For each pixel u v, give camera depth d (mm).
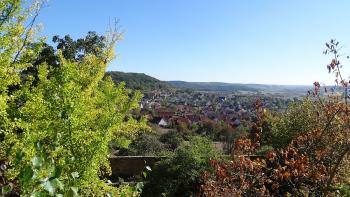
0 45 6371
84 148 5801
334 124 9586
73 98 5840
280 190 10336
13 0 6539
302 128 18688
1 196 2693
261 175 8523
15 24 6695
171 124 62219
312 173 8195
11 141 4660
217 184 8953
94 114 7113
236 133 44531
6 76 6332
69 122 5535
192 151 15289
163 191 14648
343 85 7648
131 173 17797
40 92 5961
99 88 8422
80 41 22000
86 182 5633
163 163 15453
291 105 20781
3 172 3291
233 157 8977
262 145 19953
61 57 7660
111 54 10125
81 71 8305
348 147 6797
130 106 8141
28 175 2195
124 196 3537
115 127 7125
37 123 5391
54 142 3186
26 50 7008
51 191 2195
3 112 5223
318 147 9461
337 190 8227
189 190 14781
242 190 8617
